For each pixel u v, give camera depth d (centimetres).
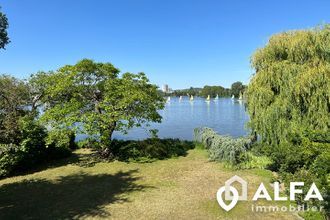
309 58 1443
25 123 1459
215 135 1567
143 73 1688
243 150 1348
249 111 1527
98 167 1437
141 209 913
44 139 1500
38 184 1194
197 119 4384
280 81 1426
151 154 1611
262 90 1449
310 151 1059
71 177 1283
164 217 855
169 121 4159
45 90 1816
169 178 1224
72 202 988
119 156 1619
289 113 1395
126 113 1550
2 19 1173
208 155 1548
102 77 1616
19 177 1303
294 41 1451
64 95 1705
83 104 1537
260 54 1550
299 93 1348
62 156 1661
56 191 1102
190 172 1297
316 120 1340
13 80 2078
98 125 1499
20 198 1038
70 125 1459
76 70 1534
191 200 976
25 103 2089
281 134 1380
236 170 1292
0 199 1032
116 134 3047
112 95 1523
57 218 865
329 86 1312
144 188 1108
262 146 1378
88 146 1891
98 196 1038
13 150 1340
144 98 1534
